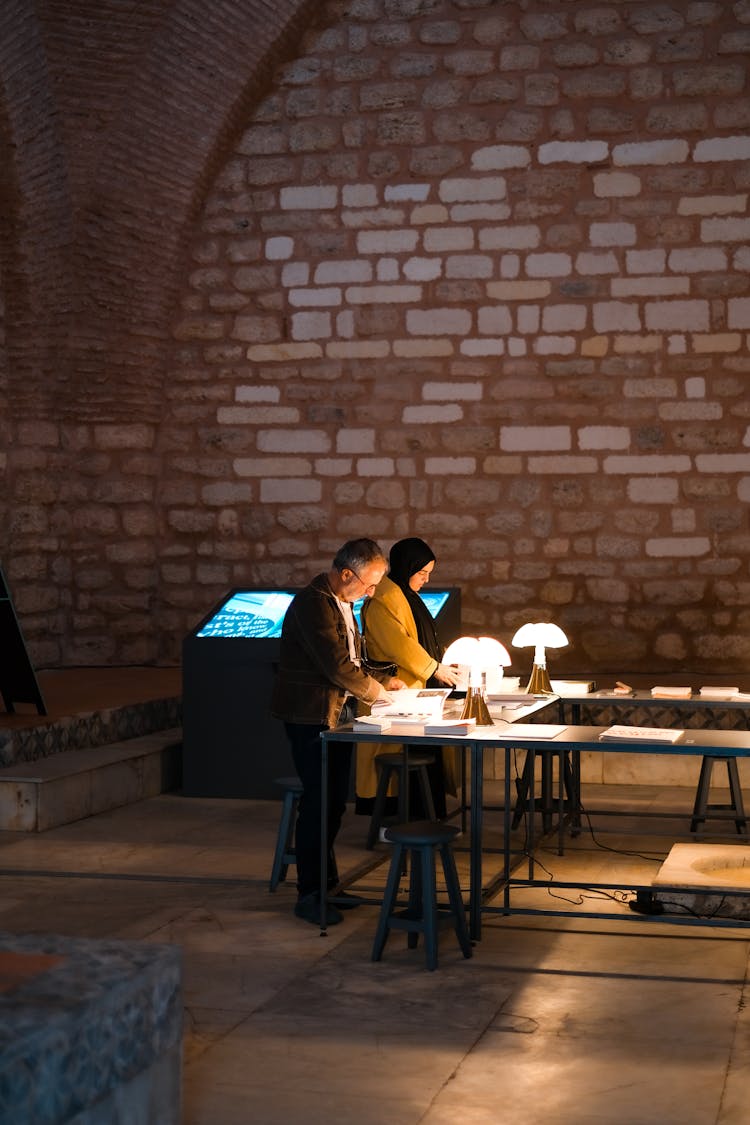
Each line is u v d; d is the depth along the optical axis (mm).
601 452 10930
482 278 11039
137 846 6789
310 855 5352
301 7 10797
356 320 11242
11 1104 2215
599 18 10805
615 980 4555
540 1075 3693
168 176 10922
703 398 10766
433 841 4688
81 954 2740
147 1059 2625
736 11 10625
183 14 10219
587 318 10906
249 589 8750
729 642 10797
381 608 6445
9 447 10820
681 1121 3383
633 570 10914
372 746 6879
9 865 6352
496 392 11055
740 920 5188
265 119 11281
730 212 10680
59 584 11359
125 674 10844
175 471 11609
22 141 9977
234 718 8195
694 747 4844
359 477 11297
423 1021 4137
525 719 5957
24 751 7566
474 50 10984
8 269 10445
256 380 11430
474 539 11133
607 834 7055
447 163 11055
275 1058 3826
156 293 11289
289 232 11305
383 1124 3375
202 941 5055
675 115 10719
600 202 10852
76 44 9914
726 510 10766
